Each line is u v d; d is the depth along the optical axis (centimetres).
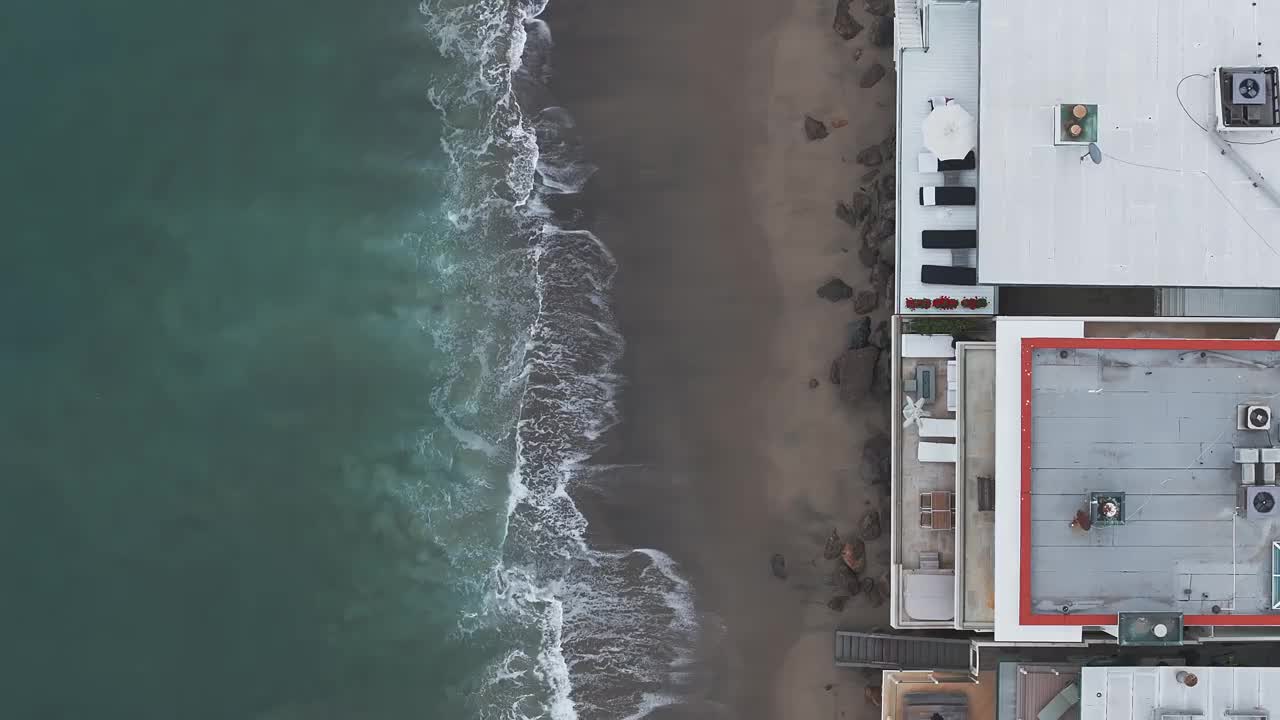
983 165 3728
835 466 4453
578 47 4603
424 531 4606
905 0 4122
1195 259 3691
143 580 4581
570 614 4566
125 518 4591
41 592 4569
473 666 4578
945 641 4222
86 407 4603
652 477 4559
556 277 4597
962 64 4034
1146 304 4175
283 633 4594
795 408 4484
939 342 4022
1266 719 3612
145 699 4544
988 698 3994
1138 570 3500
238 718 4556
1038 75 3691
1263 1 3631
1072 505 3497
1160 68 3669
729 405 4528
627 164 4581
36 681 4531
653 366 4569
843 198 4456
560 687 4556
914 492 4044
